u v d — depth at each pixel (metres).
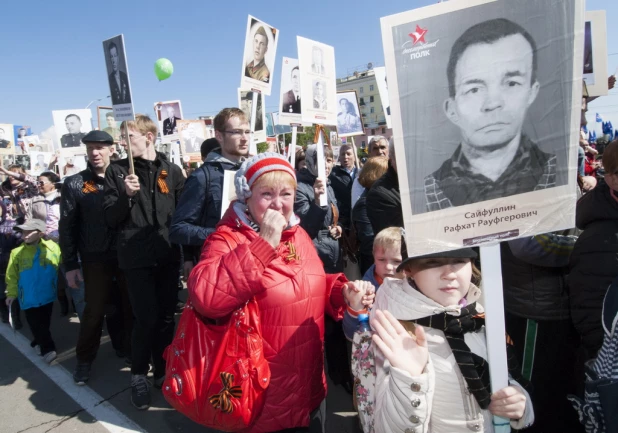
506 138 1.26
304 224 2.95
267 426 1.71
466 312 1.41
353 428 2.92
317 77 3.54
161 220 3.19
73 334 4.81
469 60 1.23
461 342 1.39
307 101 3.46
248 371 1.56
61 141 7.52
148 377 3.67
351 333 1.90
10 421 3.12
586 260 1.72
